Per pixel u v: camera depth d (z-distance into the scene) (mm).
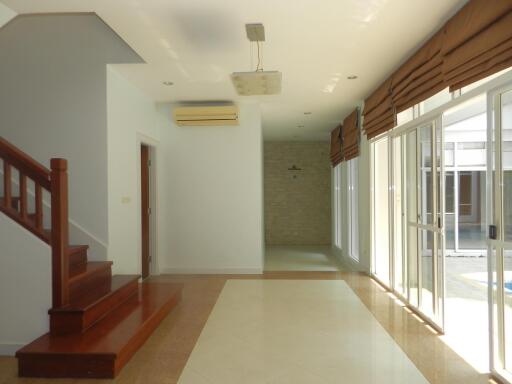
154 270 6402
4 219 3266
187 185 6551
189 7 3088
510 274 2783
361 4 3023
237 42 3779
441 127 3721
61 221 3250
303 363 3102
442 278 3736
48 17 4539
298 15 3211
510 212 2762
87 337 3100
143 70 4680
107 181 4484
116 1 2994
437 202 3854
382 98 5031
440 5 3021
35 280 3252
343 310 4492
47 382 2756
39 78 4547
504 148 2791
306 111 7035
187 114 6070
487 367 3008
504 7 2455
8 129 4566
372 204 6203
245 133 6496
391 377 2852
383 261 6199
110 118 4582
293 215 11117
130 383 2762
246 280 6055
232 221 6543
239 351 3340
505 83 2701
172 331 3811
